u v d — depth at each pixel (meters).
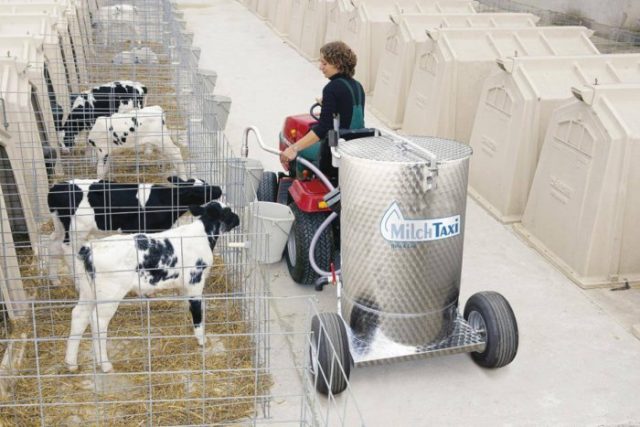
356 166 4.07
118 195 5.36
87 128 7.66
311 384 4.14
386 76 9.87
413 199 4.03
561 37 8.70
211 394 4.32
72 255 5.34
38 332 4.85
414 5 11.08
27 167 6.23
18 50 7.54
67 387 4.32
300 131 6.02
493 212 7.07
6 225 5.03
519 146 6.79
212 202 4.80
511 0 14.80
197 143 7.70
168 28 11.74
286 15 14.90
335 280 4.99
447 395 4.50
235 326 4.98
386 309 4.27
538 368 4.79
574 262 5.98
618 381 4.68
